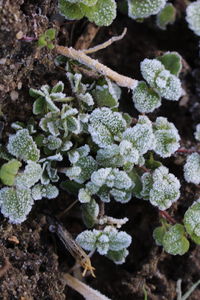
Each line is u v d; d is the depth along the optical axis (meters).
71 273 0.52
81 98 0.50
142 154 0.50
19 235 0.49
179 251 0.50
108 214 0.53
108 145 0.49
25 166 0.48
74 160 0.49
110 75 0.50
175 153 0.53
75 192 0.50
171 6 0.54
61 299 0.49
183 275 0.53
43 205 0.51
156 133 0.50
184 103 0.55
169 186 0.50
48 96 0.48
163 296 0.53
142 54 0.55
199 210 0.50
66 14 0.49
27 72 0.48
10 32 0.45
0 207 0.48
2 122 0.49
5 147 0.49
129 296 0.52
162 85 0.50
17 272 0.48
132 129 0.49
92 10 0.49
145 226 0.53
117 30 0.54
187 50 0.57
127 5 0.53
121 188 0.49
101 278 0.53
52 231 0.51
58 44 0.51
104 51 0.54
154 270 0.52
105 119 0.49
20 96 0.49
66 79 0.51
